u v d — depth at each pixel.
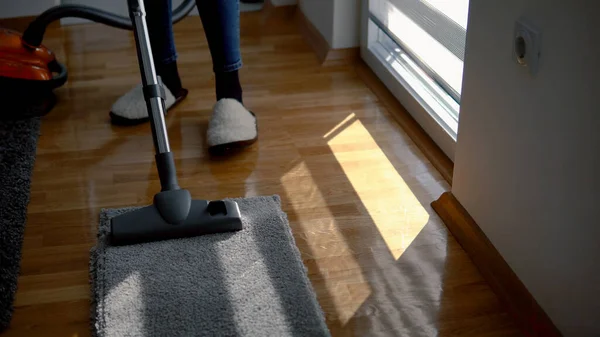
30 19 3.10
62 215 1.79
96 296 1.49
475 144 1.58
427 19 2.02
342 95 2.44
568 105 1.20
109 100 2.42
